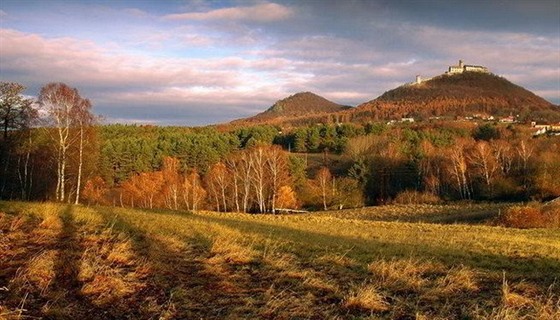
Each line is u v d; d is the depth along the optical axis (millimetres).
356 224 29312
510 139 101750
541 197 64062
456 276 9914
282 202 74938
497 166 76312
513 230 26672
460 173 77250
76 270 8633
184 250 11656
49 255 9383
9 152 39188
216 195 73312
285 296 8281
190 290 8344
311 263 11078
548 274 11211
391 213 59125
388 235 20828
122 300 7680
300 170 85125
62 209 18078
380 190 85000
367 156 88312
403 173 86312
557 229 28266
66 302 7320
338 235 19844
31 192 43156
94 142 45500
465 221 43562
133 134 115188
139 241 12438
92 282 8117
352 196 80688
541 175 66688
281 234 17250
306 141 123312
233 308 7520
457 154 77375
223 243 12023
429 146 93500
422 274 10414
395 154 88375
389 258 12289
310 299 8180
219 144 100125
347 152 104500
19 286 7609
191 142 96188
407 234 21812
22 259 9297
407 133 114875
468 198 74312
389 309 7891
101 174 80750
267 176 75500
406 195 77000
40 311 6859
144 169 86500
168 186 73812
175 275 9234
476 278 10328
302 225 25891
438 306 8078
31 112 37250
